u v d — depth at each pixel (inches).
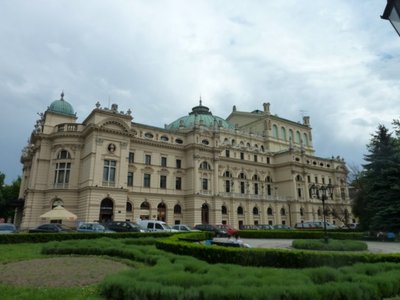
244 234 1882.4
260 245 1411.2
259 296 375.2
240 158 3270.2
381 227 1791.3
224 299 377.4
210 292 383.6
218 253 726.5
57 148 2341.3
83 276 609.3
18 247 1092.5
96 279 586.2
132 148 2532.0
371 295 427.8
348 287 416.5
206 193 2741.1
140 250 853.8
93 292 476.4
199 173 2743.6
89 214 2076.8
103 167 2224.4
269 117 3688.5
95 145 2210.9
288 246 1349.7
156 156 2652.6
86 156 2272.4
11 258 829.8
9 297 447.2
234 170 3198.8
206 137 2893.7
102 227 1524.4
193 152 2736.2
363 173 2223.2
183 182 2753.4
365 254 648.4
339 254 648.4
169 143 2714.1
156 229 1656.0
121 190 2247.8
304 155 3614.7
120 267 711.1
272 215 3284.9
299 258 659.4
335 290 407.8
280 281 425.4
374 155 1940.2
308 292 389.4
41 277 600.7
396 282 468.8
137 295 406.9
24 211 2325.3
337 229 2217.0
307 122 4173.2
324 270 493.7
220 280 424.8
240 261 694.5
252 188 3307.1
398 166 1843.0
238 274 480.4
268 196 3289.9
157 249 874.8
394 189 1786.4
